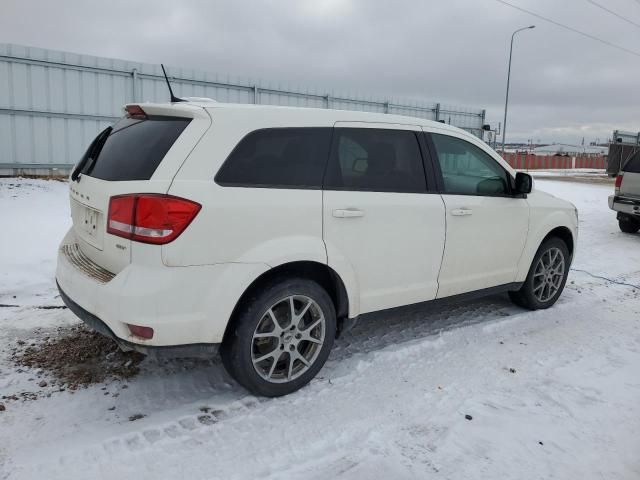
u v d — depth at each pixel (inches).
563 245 217.5
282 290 131.0
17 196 392.5
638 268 305.1
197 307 118.6
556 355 170.2
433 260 164.9
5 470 103.7
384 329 187.6
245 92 622.8
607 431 126.0
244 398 135.3
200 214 116.8
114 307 115.0
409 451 115.3
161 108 130.6
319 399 136.4
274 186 130.5
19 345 161.2
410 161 161.2
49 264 241.3
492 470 109.6
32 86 494.0
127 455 110.0
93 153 146.3
